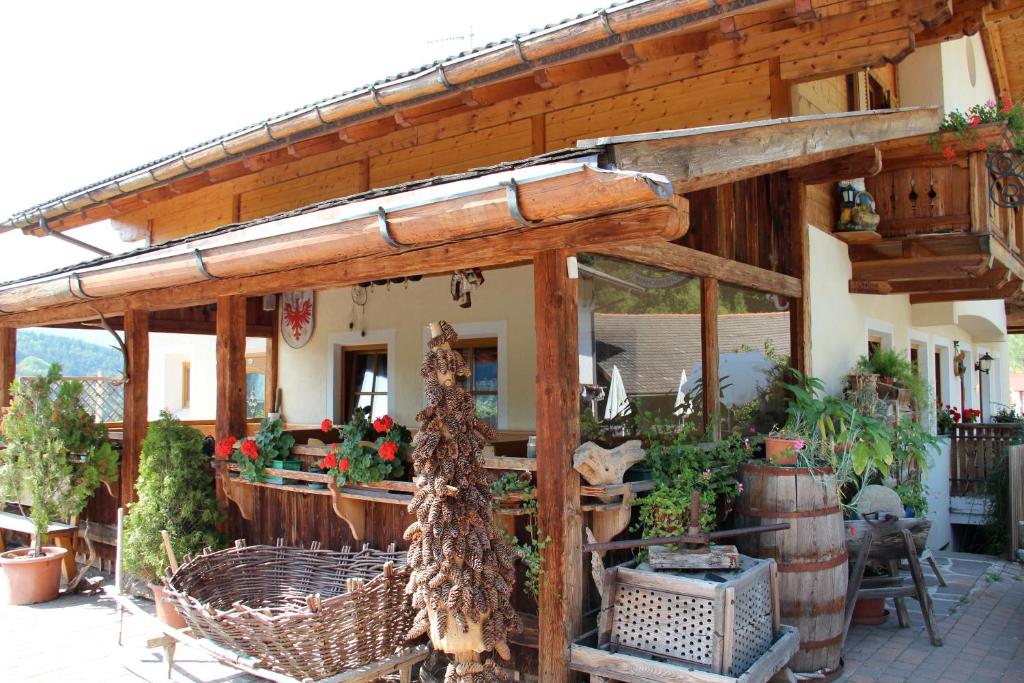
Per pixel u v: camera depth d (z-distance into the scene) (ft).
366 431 17.53
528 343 25.41
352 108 20.98
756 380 20.67
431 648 14.34
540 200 10.68
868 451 16.30
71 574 22.95
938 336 42.34
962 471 35.42
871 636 18.15
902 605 18.84
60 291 21.08
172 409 43.86
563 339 12.97
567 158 11.00
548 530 13.01
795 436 16.03
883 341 32.22
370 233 13.07
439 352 12.74
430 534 12.33
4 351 26.23
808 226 23.13
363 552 16.60
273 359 33.78
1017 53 42.91
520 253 13.25
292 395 32.91
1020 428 35.06
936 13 16.43
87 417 22.81
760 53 18.76
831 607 15.23
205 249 16.37
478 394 27.14
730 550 13.20
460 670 12.39
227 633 13.23
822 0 15.52
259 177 30.32
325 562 17.02
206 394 41.50
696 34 17.95
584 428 14.82
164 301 21.17
